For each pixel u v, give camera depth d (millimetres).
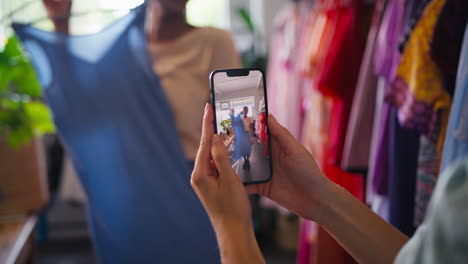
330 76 1404
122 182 1160
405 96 943
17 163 1326
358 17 1407
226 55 1110
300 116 1950
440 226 318
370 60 1238
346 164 1271
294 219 2664
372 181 1121
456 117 717
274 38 2422
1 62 1421
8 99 1403
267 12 3000
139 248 1173
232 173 541
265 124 626
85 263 2660
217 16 3062
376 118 1217
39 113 1463
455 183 323
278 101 2262
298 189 632
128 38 1118
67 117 1146
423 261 338
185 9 1096
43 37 1118
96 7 1106
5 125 1317
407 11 1036
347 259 1278
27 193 1341
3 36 1378
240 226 528
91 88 1136
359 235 601
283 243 2707
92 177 1166
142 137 1142
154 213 1158
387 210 1060
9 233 1164
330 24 1580
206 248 1156
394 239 588
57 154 2586
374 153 1122
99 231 1182
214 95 613
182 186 1151
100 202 1171
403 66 956
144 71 1116
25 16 1106
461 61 732
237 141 622
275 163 638
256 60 2787
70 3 1102
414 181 1004
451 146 726
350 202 612
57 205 3031
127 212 1162
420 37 919
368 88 1240
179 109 1129
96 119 1145
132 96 1131
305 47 1844
